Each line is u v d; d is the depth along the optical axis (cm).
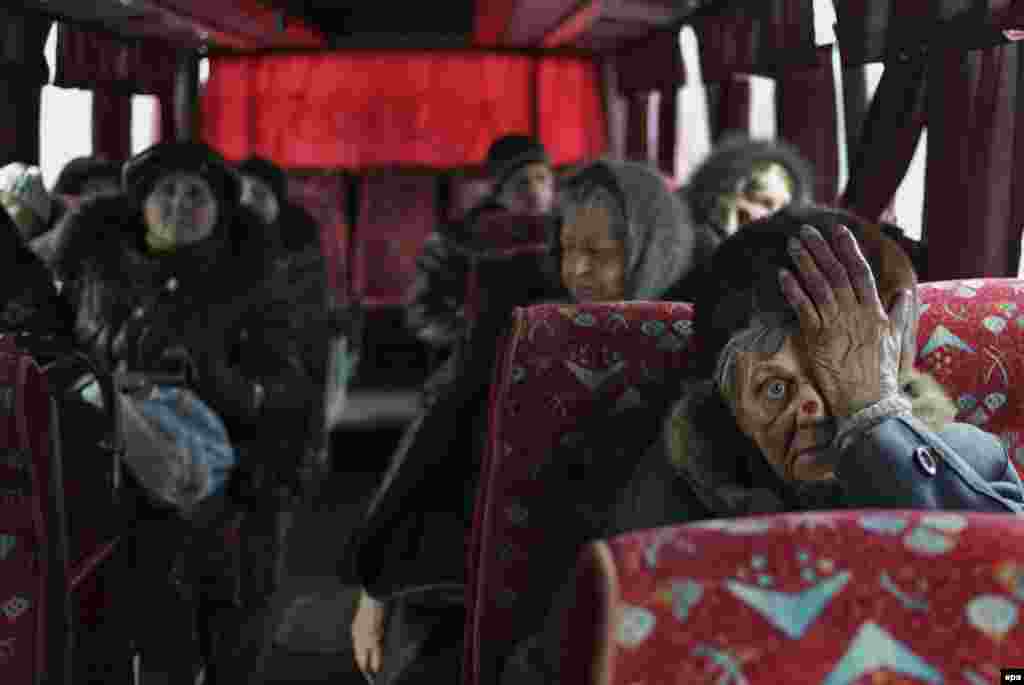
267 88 947
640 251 225
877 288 120
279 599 430
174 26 612
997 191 271
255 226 340
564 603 82
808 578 75
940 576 75
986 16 259
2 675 171
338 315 619
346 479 625
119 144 520
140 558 278
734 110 518
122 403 271
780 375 117
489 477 175
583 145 955
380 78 951
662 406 173
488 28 847
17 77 373
